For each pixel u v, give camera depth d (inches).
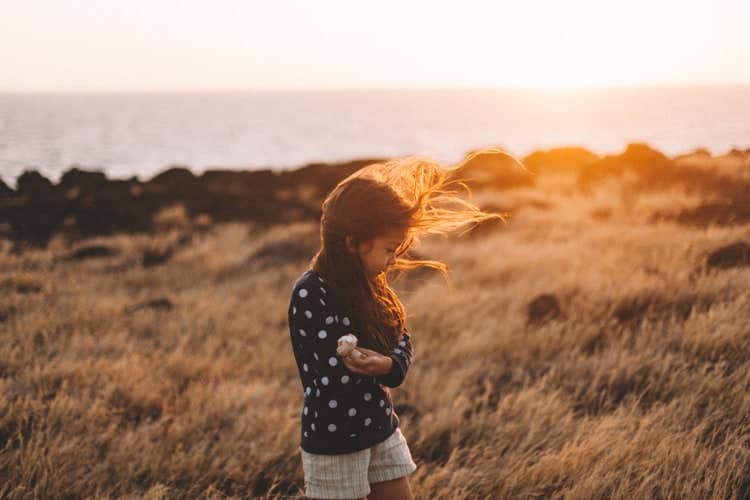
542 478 134.6
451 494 134.4
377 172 88.4
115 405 194.9
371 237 81.7
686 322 210.7
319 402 84.6
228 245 557.6
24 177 936.3
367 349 82.7
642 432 142.4
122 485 144.8
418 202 82.5
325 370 82.9
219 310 331.3
